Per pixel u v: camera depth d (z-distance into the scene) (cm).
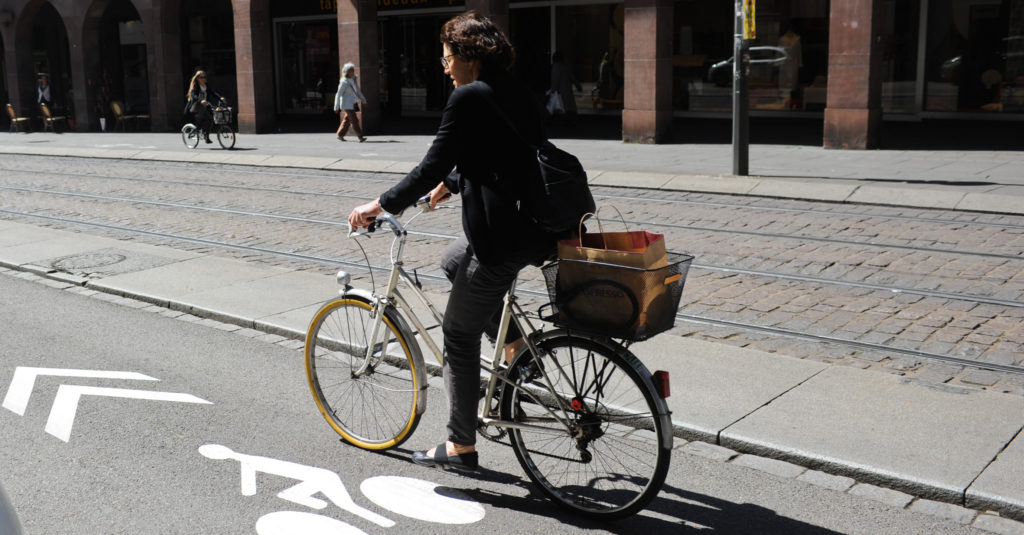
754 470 443
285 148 2031
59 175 1709
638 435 390
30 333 690
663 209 1145
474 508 412
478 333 412
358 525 396
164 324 714
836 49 1642
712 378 544
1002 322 655
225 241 1043
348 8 2281
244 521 398
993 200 1065
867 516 396
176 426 506
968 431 461
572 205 379
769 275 807
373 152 1877
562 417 405
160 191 1455
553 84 2359
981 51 2045
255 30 2500
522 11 2609
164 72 2836
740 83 1325
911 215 1048
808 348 617
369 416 477
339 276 477
